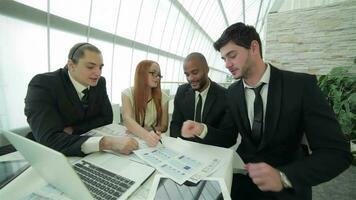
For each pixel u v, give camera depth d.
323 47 3.57
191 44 9.02
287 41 3.89
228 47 1.11
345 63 3.40
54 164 0.58
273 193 1.14
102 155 1.04
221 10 9.76
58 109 1.36
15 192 0.73
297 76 1.12
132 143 1.09
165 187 0.78
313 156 0.95
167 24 5.97
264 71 1.16
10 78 1.92
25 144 0.66
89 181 0.79
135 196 0.73
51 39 2.36
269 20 4.05
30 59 2.12
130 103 1.94
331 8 3.44
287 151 1.17
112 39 3.69
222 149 1.17
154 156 1.04
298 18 3.76
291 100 1.07
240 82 1.30
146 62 1.93
